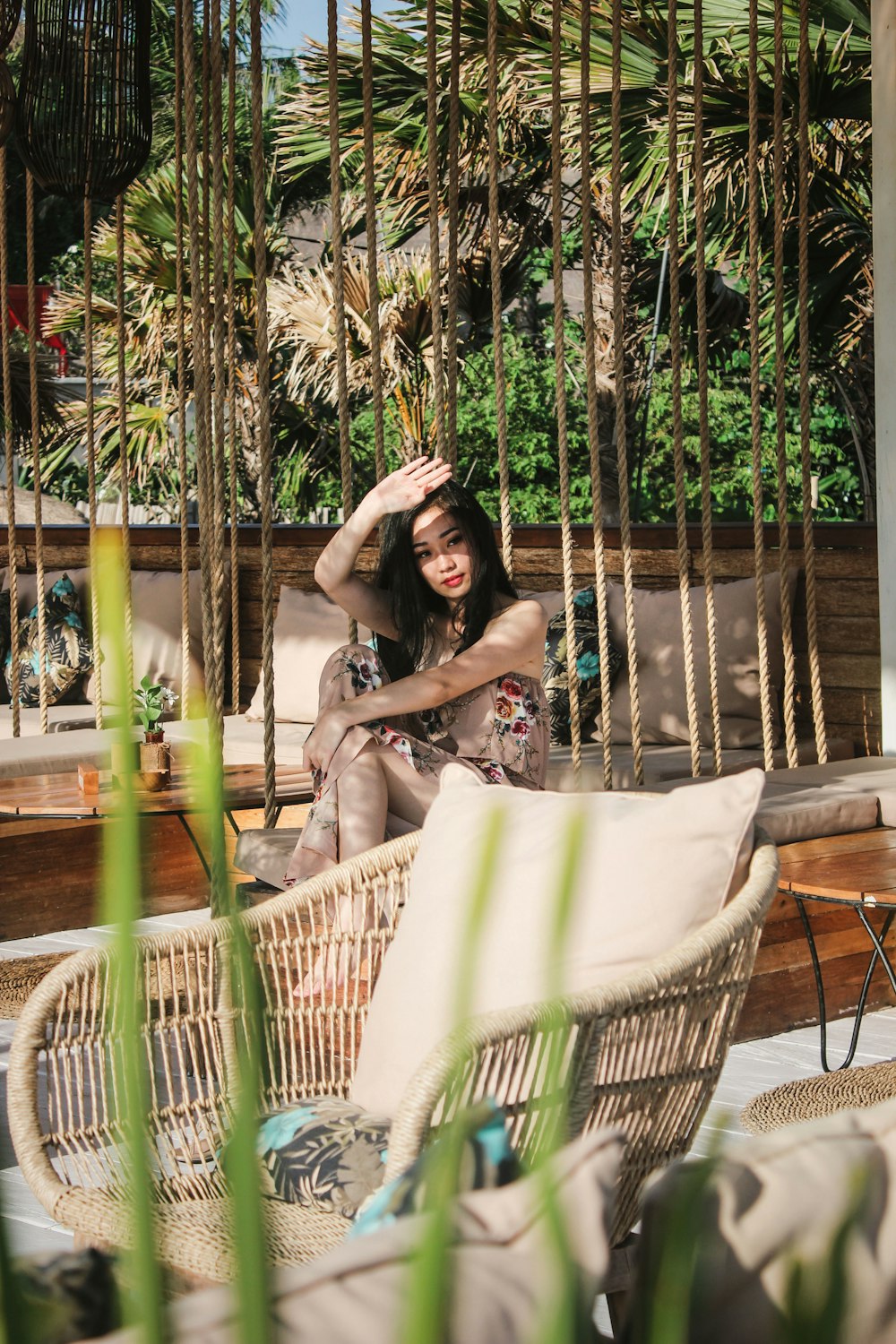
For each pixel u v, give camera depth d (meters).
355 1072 1.85
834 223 7.15
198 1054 1.92
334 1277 0.65
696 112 3.73
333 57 3.60
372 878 2.06
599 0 6.07
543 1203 0.44
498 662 2.83
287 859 3.09
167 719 6.22
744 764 4.63
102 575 0.35
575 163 7.54
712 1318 0.71
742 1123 2.71
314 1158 1.67
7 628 6.75
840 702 5.07
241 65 13.73
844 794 3.47
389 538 2.96
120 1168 1.77
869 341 8.28
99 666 5.33
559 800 1.87
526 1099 1.53
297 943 2.03
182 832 4.68
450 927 1.79
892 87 4.05
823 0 5.79
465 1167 0.84
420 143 7.94
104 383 12.27
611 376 10.34
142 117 4.22
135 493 14.05
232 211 3.87
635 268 10.02
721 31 6.05
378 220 9.96
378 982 1.86
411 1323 0.38
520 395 13.95
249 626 6.59
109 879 0.35
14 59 10.31
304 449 13.27
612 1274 1.63
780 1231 0.73
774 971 3.31
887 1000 3.55
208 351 3.62
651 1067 1.62
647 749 4.93
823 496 13.32
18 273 15.05
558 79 3.67
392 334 9.49
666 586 5.47
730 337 11.49
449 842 1.89
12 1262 0.36
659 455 13.63
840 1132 0.82
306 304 9.88
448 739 2.90
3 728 6.08
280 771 4.53
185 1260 1.46
